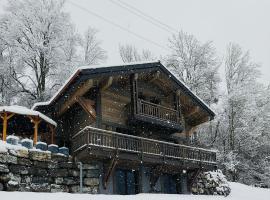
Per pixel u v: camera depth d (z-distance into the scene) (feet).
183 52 127.65
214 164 84.43
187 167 78.95
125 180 71.67
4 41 99.09
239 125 123.03
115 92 74.84
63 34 103.40
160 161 73.10
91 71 65.87
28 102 99.81
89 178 66.03
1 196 46.52
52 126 72.79
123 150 66.39
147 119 73.92
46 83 103.86
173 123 79.51
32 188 59.06
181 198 64.90
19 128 79.15
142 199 56.95
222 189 88.43
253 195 92.58
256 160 123.75
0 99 98.37
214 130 126.72
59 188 62.59
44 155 62.54
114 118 72.95
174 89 83.87
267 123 126.11
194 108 86.74
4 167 56.13
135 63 73.36
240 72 130.00
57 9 104.12
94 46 117.80
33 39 97.86
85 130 64.13
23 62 99.60
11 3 104.12
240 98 119.75
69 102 73.97
